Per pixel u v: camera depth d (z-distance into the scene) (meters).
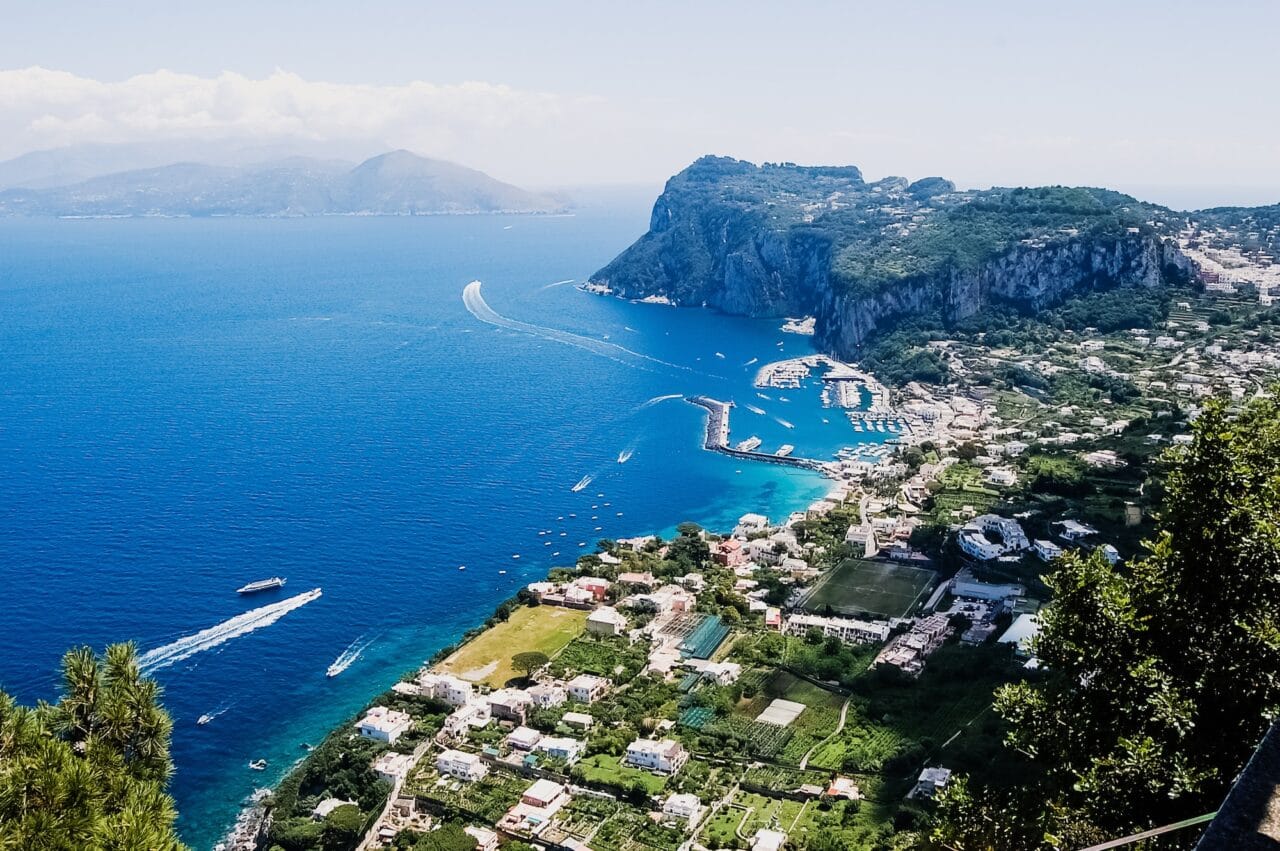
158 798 51.81
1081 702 61.16
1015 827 62.00
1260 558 56.84
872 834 155.75
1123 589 60.84
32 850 44.53
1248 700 54.62
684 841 161.62
